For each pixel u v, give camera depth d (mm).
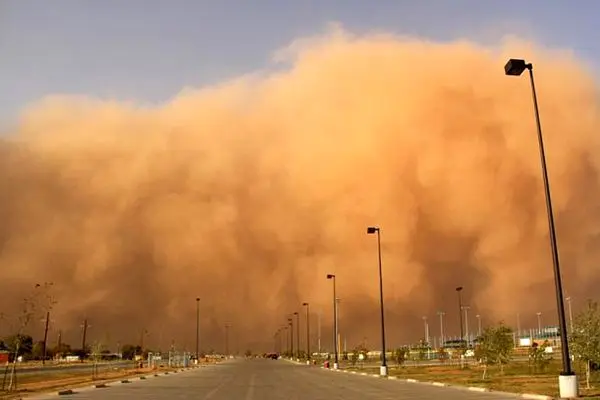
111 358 126062
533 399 23359
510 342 38469
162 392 29734
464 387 31047
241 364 95938
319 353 124625
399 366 65750
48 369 66000
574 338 27125
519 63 24969
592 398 21031
